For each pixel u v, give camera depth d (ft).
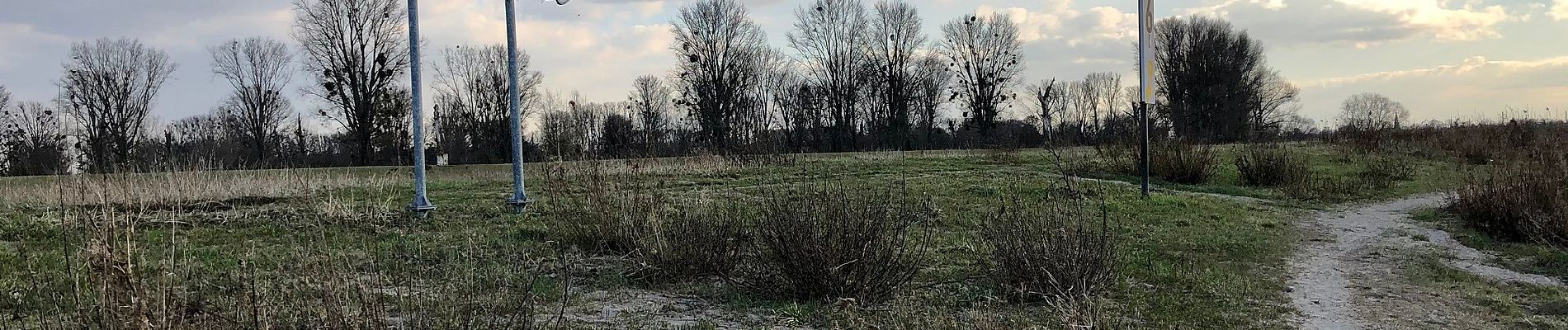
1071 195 25.64
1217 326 20.40
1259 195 51.24
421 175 35.55
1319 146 98.17
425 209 35.22
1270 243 33.06
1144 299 22.58
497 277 23.06
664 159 67.56
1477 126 94.58
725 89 153.48
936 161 77.92
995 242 23.43
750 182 55.42
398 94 126.82
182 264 20.24
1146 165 48.78
